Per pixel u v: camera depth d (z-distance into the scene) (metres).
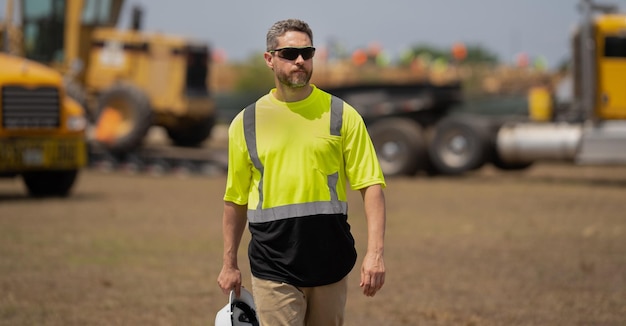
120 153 54.62
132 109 53.59
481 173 57.31
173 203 39.19
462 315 19.02
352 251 11.45
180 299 20.39
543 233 30.91
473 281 22.69
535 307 19.75
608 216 35.44
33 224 31.78
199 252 26.72
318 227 11.16
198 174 54.41
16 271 23.39
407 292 21.41
